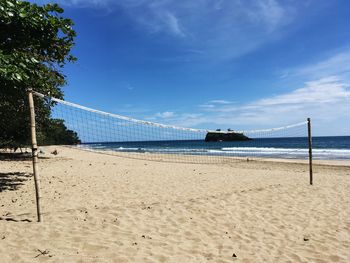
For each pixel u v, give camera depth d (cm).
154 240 443
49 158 1833
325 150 3625
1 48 678
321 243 462
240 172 1241
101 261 359
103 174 1080
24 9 638
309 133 915
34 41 716
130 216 544
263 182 942
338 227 536
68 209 582
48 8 678
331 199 731
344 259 407
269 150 3700
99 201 655
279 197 731
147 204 634
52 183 863
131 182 904
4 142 1686
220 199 687
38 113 1207
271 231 508
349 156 2716
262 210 621
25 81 627
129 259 372
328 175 1195
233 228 515
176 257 388
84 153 2666
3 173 1036
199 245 436
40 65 761
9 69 550
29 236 430
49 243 409
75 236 437
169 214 568
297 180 998
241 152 3306
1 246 393
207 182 932
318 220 571
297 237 485
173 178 1008
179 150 3566
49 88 792
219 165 1672
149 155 2664
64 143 3091
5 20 634
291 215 596
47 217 518
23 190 761
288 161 2086
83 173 1105
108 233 457
